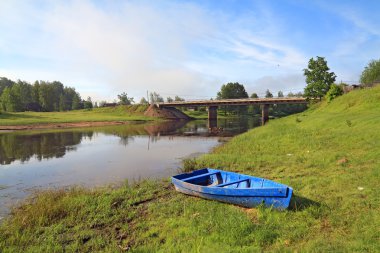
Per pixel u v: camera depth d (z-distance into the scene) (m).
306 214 9.05
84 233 9.27
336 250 6.56
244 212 10.06
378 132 19.31
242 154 21.12
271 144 23.31
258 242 7.62
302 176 13.86
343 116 30.30
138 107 114.00
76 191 13.34
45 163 23.25
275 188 9.53
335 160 15.65
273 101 81.06
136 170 19.80
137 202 11.94
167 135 46.78
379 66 76.12
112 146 33.22
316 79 54.03
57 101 147.88
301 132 26.08
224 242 7.73
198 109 143.00
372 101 33.41
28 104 130.12
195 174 14.30
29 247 8.38
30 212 10.65
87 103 146.12
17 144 35.59
